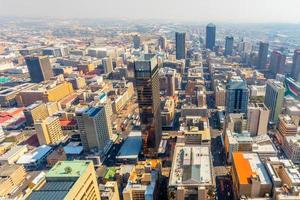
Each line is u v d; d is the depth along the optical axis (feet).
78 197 570.46
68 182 573.74
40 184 568.82
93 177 653.71
